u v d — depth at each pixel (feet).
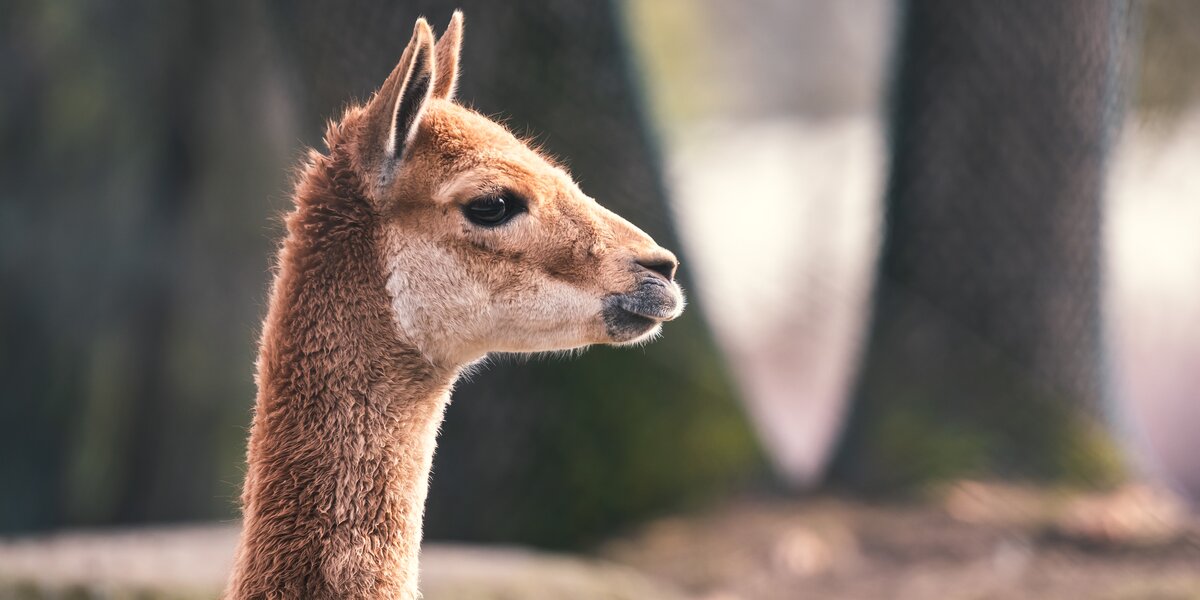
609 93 39.01
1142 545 39.40
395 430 20.18
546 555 40.70
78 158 68.85
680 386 43.24
